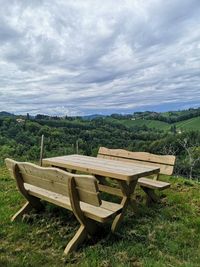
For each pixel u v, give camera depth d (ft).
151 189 13.47
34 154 64.64
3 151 66.33
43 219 11.80
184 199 14.38
